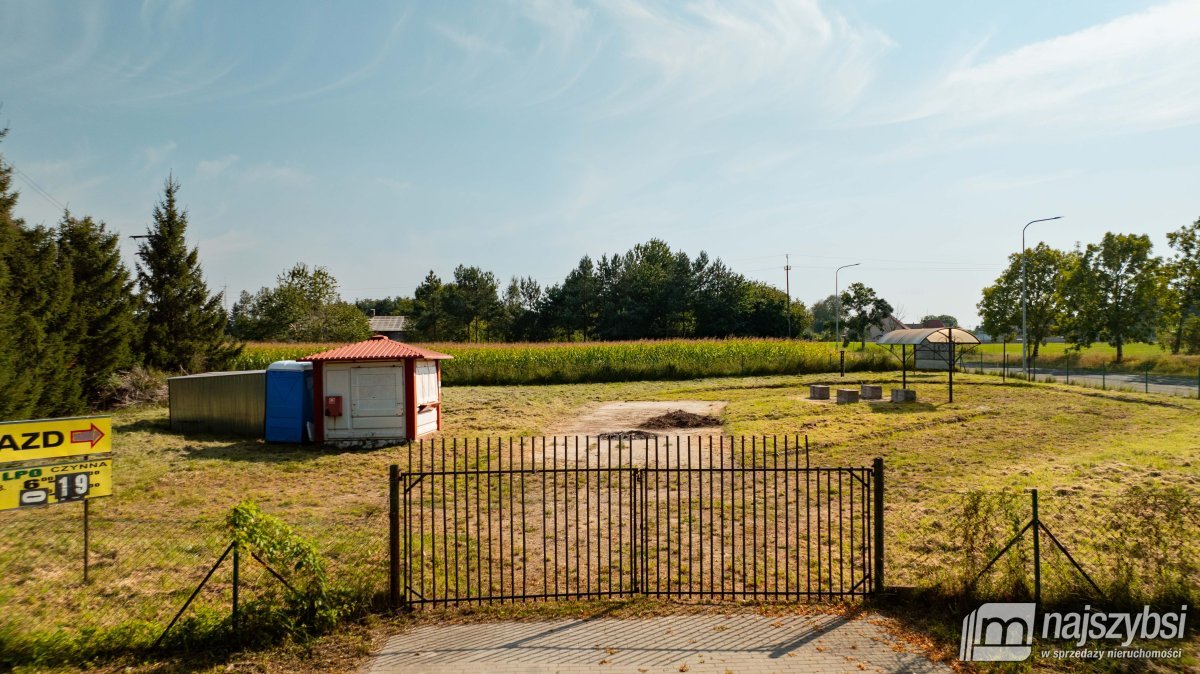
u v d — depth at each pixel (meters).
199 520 10.26
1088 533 8.98
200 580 7.76
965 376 36.06
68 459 7.47
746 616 6.77
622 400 27.73
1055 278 51.28
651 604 7.05
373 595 7.07
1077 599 6.78
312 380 17.91
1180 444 16.14
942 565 7.98
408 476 7.26
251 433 18.42
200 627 6.31
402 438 17.38
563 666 5.80
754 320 74.75
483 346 42.22
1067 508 10.28
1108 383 34.16
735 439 17.52
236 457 15.45
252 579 7.77
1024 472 13.20
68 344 20.81
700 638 6.31
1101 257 49.16
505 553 8.75
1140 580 6.98
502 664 5.84
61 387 19.42
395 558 7.00
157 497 11.72
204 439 17.78
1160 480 12.28
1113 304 48.66
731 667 5.76
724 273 76.75
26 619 6.61
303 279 63.69
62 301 20.62
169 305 29.88
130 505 11.12
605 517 10.33
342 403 17.30
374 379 17.44
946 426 19.69
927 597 7.00
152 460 14.72
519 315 85.12
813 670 5.71
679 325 75.56
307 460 15.22
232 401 18.53
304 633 6.33
